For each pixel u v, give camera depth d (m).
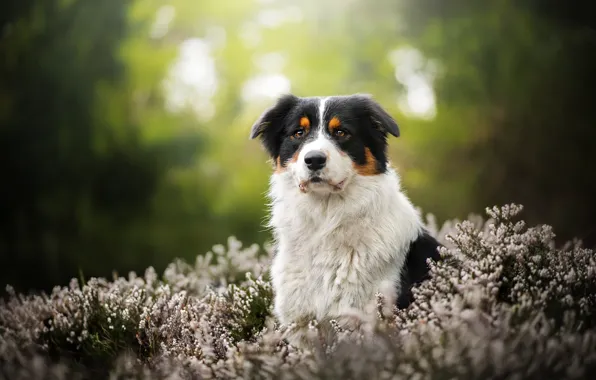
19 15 13.43
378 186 4.52
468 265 4.07
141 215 14.55
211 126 17.00
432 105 14.55
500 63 12.88
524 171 13.40
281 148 4.83
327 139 4.55
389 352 3.19
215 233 15.23
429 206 13.40
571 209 13.09
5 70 13.19
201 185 15.45
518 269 4.09
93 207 13.77
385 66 15.22
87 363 4.45
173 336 4.33
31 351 4.23
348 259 4.34
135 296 4.93
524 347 3.15
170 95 16.86
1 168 13.08
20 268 13.05
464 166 13.55
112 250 13.97
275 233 4.88
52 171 13.33
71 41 13.53
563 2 12.70
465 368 2.98
